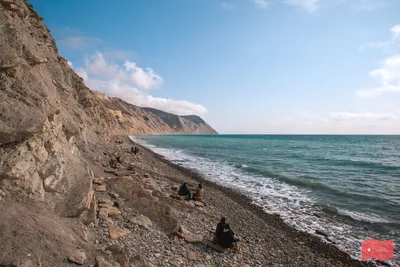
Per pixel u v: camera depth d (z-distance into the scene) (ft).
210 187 62.08
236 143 296.51
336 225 39.52
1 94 21.03
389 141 358.23
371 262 28.86
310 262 28.12
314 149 202.59
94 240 20.43
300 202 51.49
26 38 28.68
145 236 24.71
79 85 112.37
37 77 26.78
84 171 28.68
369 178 77.82
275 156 142.41
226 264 24.03
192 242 26.61
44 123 23.50
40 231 17.02
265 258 27.63
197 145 245.65
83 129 60.75
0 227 15.47
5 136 18.56
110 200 30.14
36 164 21.77
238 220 39.75
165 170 77.97
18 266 13.55
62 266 15.30
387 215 44.19
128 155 90.58
